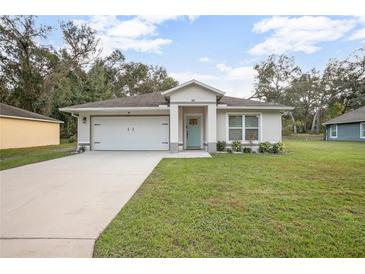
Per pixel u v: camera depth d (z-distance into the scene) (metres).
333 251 2.90
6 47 25.94
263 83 40.22
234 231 3.38
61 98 26.75
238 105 13.59
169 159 10.54
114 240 3.14
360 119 22.94
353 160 9.97
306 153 12.91
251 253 2.87
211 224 3.62
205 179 6.50
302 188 5.58
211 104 13.00
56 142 23.36
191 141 15.03
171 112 12.99
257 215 3.96
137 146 14.64
